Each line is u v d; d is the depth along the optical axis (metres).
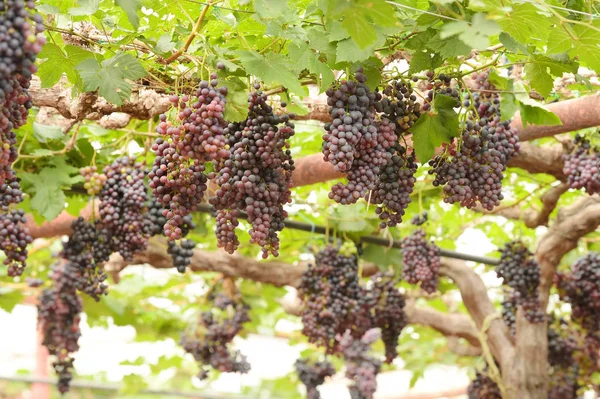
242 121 2.59
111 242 3.20
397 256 3.69
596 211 3.48
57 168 3.29
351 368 3.92
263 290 4.32
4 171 2.43
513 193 3.76
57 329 3.55
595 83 3.00
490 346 3.70
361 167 2.57
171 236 2.58
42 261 4.26
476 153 2.65
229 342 3.96
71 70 2.69
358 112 2.55
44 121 3.25
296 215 3.83
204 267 3.75
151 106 2.84
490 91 2.83
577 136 3.25
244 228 3.83
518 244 3.50
